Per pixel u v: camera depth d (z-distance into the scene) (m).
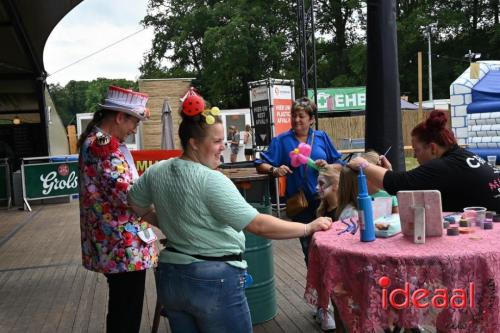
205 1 41.00
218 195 2.01
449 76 36.88
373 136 4.25
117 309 2.74
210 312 2.04
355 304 2.18
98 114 2.78
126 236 2.66
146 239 2.72
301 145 3.66
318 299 2.46
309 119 3.84
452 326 2.04
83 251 2.80
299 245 6.48
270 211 4.02
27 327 4.18
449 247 2.12
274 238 2.10
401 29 35.09
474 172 2.68
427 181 2.67
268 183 3.97
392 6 4.15
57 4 10.66
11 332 4.08
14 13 10.47
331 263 2.22
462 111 15.73
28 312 4.55
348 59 36.94
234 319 2.08
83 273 5.80
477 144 15.37
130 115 2.73
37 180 11.57
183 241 2.06
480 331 2.06
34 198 11.51
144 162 6.57
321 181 3.42
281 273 5.27
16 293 5.16
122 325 2.73
